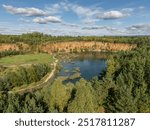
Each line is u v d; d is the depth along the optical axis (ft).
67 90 168.55
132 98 151.33
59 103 156.46
